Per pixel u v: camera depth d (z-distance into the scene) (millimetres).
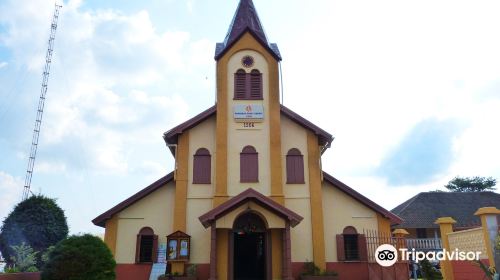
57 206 26547
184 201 20188
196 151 21094
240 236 22656
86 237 14727
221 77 21750
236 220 19203
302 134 21625
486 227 14227
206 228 19875
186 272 18906
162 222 20422
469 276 15305
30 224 25000
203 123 21578
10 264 23297
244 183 20203
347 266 20109
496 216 14352
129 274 19609
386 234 20719
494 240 14008
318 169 21016
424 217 38625
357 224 20891
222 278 18281
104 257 14453
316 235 19953
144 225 20359
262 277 21547
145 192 20578
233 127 21062
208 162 20938
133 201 20469
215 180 20219
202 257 19484
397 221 20938
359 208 21141
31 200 25828
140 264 19734
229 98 21500
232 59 22172
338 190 21453
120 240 20094
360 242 20469
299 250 19875
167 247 19031
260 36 22484
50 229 25375
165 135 20938
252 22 23484
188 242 19141
